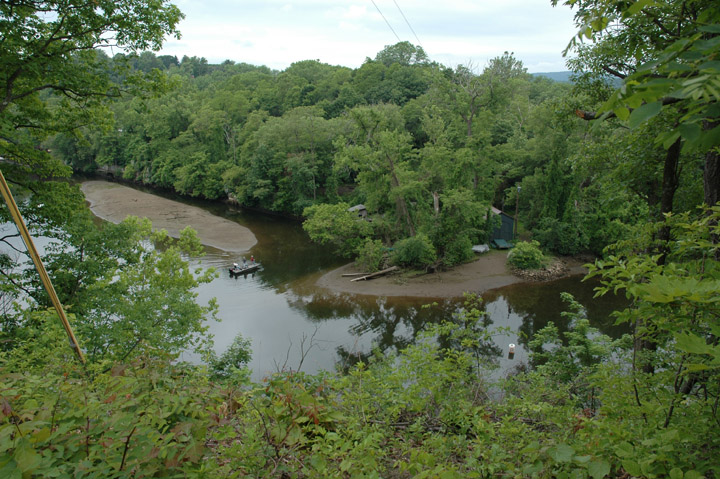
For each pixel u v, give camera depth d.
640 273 3.09
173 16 12.96
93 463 2.79
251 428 3.34
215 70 138.38
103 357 11.16
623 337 11.30
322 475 3.17
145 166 64.69
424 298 29.11
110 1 11.80
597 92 12.47
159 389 3.63
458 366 6.38
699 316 2.71
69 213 13.95
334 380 4.79
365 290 30.55
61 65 12.31
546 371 11.48
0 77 11.24
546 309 27.05
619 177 12.96
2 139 12.86
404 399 5.04
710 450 2.70
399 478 3.92
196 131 61.94
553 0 5.31
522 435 3.58
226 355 14.17
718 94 1.32
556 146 38.22
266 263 36.53
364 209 45.41
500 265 34.88
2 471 2.30
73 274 13.92
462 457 4.07
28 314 10.55
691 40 1.68
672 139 1.81
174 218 49.25
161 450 2.71
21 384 3.62
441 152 37.38
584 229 36.03
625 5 2.86
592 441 2.80
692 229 3.42
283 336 23.58
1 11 11.08
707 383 3.08
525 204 43.34
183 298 13.55
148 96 13.98
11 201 4.24
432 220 35.28
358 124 37.28
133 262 15.29
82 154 70.19
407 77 67.62
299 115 52.91
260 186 51.88
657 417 3.33
